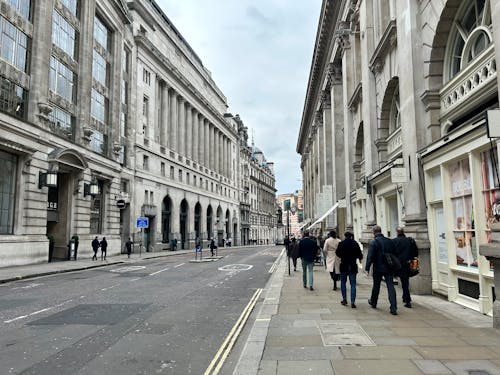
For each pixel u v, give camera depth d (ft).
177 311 31.04
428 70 35.35
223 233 244.42
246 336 23.30
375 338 20.58
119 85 126.11
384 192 48.19
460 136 27.32
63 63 95.61
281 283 46.32
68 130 97.55
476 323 23.65
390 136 48.93
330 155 107.96
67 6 98.99
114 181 121.19
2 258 71.00
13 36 77.00
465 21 32.14
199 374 16.84
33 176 80.53
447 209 31.32
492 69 26.40
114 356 19.42
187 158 192.24
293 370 15.96
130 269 73.31
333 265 39.17
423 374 15.23
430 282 34.50
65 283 51.39
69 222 97.14
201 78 222.48
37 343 21.83
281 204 478.18
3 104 73.56
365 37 56.65
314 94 140.77
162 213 162.91
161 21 169.89
